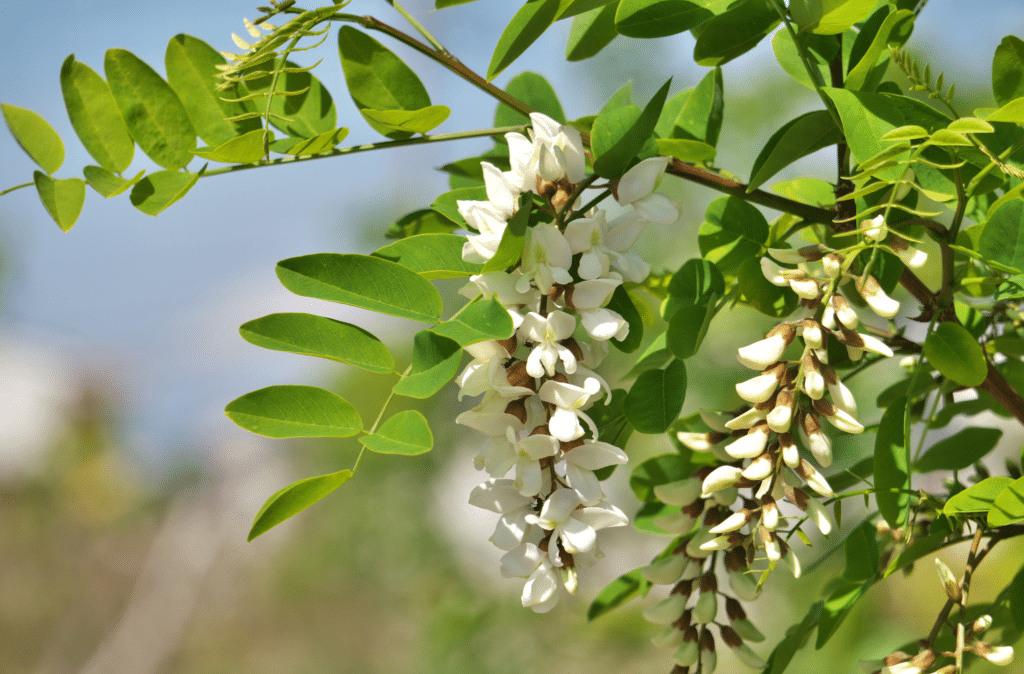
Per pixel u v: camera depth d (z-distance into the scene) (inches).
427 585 183.9
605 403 52.2
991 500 51.4
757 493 51.6
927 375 54.3
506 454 51.1
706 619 53.1
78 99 52.2
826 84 53.7
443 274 52.1
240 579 254.4
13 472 302.0
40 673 241.8
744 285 53.6
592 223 51.1
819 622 53.1
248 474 280.7
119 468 309.3
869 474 54.9
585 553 51.0
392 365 51.3
